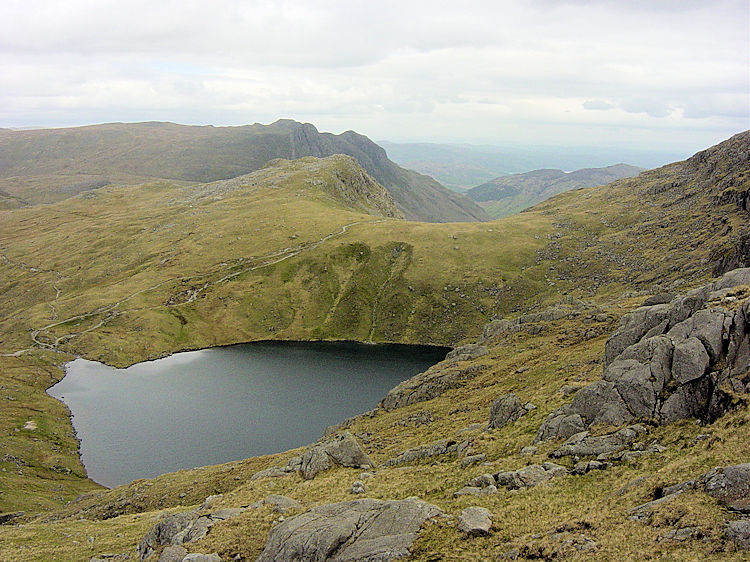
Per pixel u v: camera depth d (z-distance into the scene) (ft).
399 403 280.51
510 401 174.81
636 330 157.69
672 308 147.74
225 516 136.46
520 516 97.09
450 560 86.22
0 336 638.53
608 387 134.21
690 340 124.26
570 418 137.69
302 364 565.94
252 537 119.03
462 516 98.78
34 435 385.91
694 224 644.69
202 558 109.91
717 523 72.79
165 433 392.68
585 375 184.34
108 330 634.02
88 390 490.08
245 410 432.66
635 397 127.03
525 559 81.15
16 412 421.59
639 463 106.93
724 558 65.77
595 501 95.91
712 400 111.34
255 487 165.99
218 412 429.38
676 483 89.92
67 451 370.53
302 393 471.21
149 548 136.36
